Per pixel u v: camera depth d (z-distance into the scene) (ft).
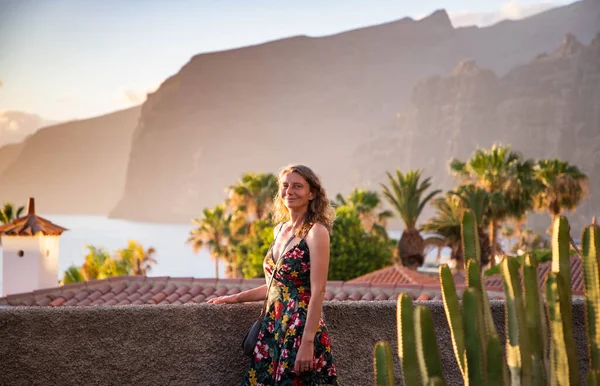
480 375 9.33
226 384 13.55
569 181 148.05
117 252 169.27
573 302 15.70
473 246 10.62
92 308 12.72
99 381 12.63
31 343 12.23
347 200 187.01
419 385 9.14
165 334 13.17
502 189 148.66
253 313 13.91
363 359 14.37
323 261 12.09
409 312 9.29
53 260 75.72
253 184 178.91
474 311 9.53
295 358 11.98
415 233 157.89
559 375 9.82
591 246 10.07
